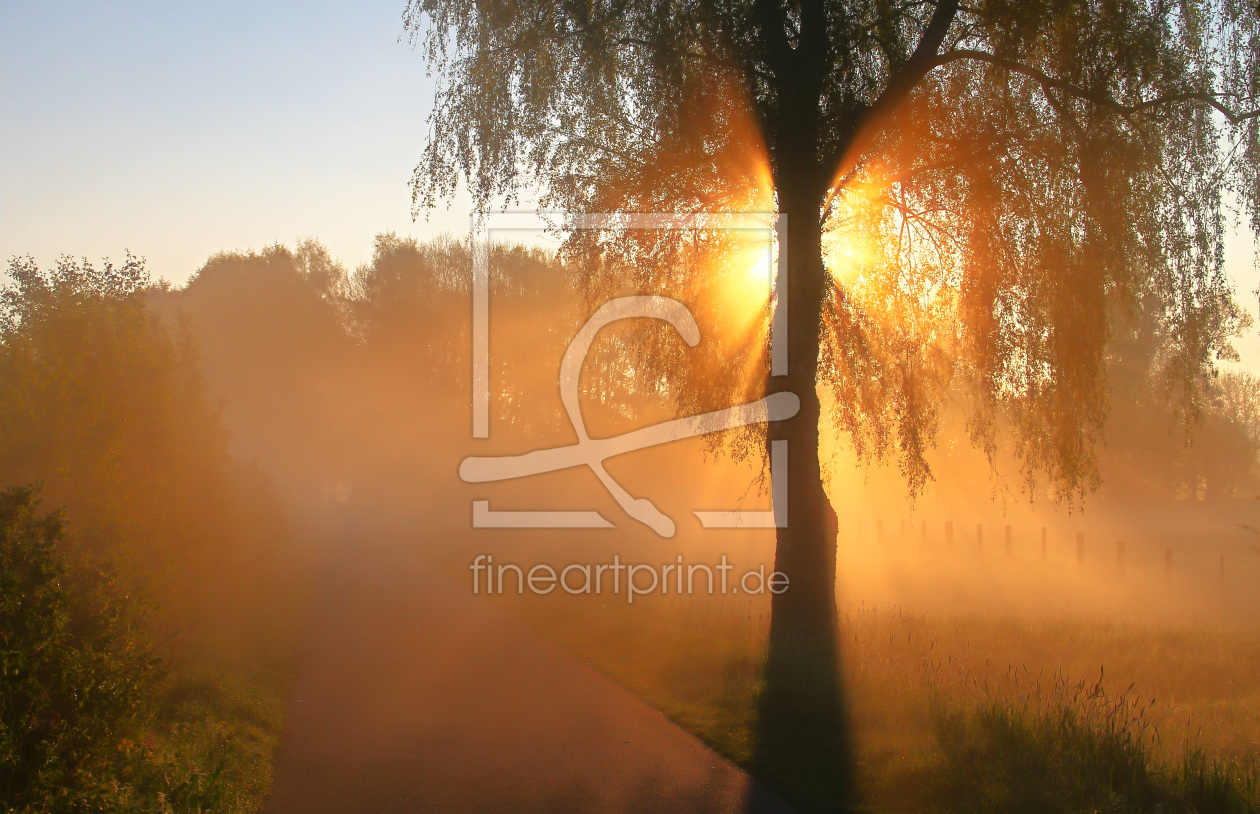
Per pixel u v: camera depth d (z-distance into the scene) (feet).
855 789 20.86
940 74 43.11
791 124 40.27
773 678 30.99
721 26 39.73
